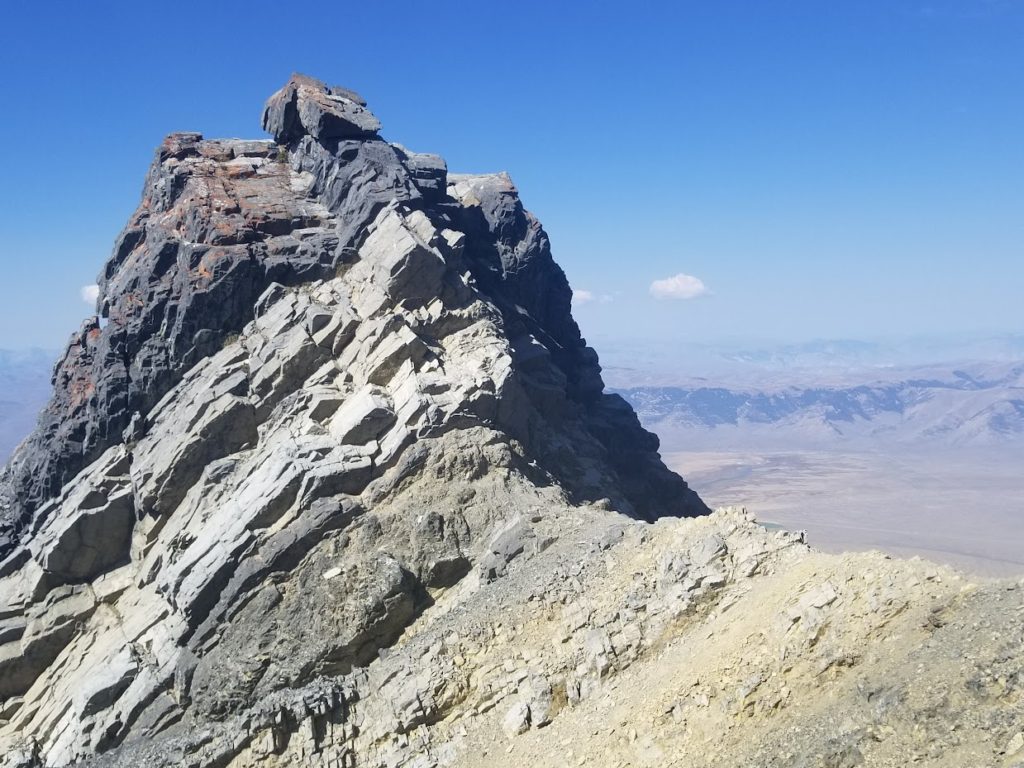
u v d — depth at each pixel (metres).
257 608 59.28
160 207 96.69
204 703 56.50
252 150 104.38
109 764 50.00
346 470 65.12
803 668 38.91
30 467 83.19
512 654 49.88
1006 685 30.80
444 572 61.31
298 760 46.41
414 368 74.00
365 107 105.12
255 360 76.69
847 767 32.31
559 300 120.94
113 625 67.88
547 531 60.69
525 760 43.31
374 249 84.06
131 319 83.56
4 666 66.69
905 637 37.16
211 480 70.25
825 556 45.66
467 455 67.25
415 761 45.50
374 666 52.69
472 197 115.00
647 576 51.12
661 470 112.94
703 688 40.94
